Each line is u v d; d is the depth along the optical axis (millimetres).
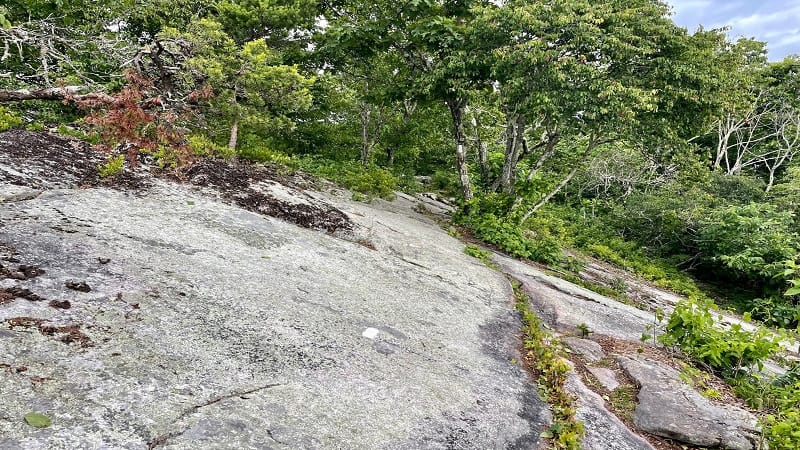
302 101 10180
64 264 3801
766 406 4492
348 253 6656
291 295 4605
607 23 9930
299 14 14141
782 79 22938
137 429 2371
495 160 20453
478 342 4902
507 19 9742
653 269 15281
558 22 9164
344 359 3695
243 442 2492
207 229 5715
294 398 3014
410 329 4695
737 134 23828
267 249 5738
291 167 11828
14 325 2859
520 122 12523
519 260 10336
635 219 18766
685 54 10070
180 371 2932
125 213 5387
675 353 5609
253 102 9883
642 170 20094
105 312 3305
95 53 5574
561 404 3828
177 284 4074
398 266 6836
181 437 2404
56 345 2803
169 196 6469
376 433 2928
